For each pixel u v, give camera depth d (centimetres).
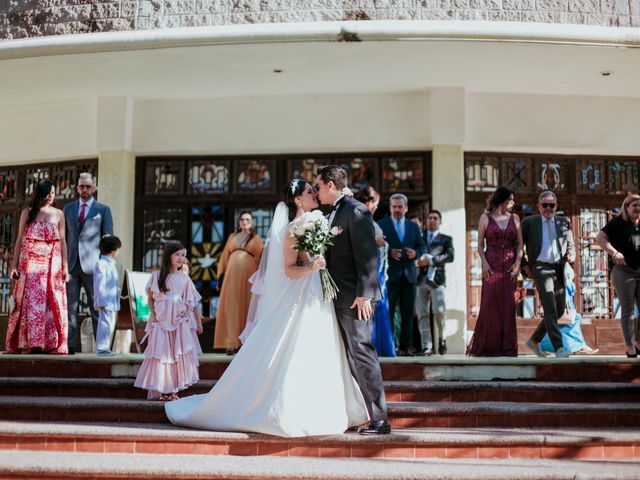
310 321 543
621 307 746
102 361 698
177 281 651
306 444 529
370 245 543
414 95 998
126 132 1017
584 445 535
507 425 593
